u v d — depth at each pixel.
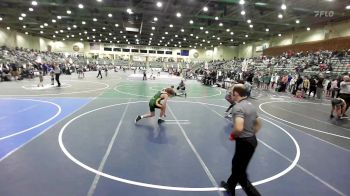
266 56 40.34
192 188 4.00
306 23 28.62
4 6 25.78
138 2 21.97
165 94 8.06
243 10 20.80
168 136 6.71
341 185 4.33
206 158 5.28
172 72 47.72
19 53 36.50
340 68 21.53
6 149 5.30
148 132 7.00
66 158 4.95
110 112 9.45
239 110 3.38
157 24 32.53
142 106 10.98
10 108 9.55
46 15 29.78
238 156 3.49
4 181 3.95
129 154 5.30
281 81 21.98
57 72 17.36
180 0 19.89
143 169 4.61
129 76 34.44
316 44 31.17
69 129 6.96
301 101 16.14
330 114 11.66
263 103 14.31
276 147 6.26
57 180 4.05
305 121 9.76
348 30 27.47
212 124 8.28
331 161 5.47
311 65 25.22
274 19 26.12
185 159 5.18
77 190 3.76
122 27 37.91
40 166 4.54
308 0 18.50
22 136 6.21
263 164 5.10
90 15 28.98
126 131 7.00
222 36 41.69
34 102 10.99
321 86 17.62
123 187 3.92
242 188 3.74
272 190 4.04
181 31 38.41
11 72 20.86
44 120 7.88
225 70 37.62
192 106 11.76
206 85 24.59
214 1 19.36
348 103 10.59
